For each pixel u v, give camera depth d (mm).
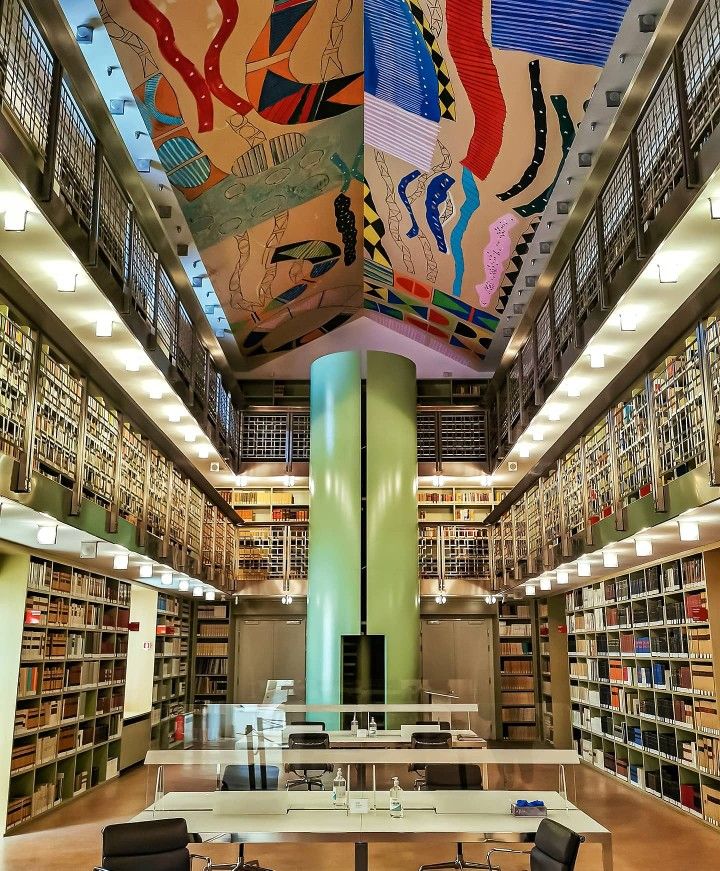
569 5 6926
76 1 6363
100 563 8945
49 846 6703
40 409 6340
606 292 6891
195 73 7930
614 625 9977
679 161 5434
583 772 10391
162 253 9469
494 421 14734
